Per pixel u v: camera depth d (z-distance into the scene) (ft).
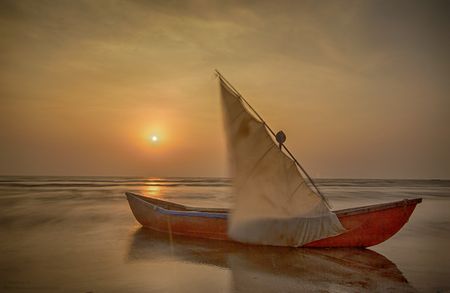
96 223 46.14
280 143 28.89
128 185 203.62
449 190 187.93
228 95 27.91
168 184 242.17
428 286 21.35
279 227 28.73
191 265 25.27
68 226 43.47
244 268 24.50
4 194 106.42
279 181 28.45
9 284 20.80
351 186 242.58
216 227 33.58
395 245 33.63
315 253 28.76
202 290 20.07
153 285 20.90
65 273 23.22
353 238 29.89
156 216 38.42
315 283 21.47
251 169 27.86
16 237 36.11
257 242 28.68
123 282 21.43
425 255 29.27
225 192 140.36
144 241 33.71
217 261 26.35
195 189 167.73
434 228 45.37
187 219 35.45
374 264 26.04
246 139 27.91
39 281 21.45
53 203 76.54
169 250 29.89
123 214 56.70
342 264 25.80
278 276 22.81
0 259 26.91
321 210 28.73
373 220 29.60
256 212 28.07
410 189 196.65
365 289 20.68
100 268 24.49
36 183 204.03
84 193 115.75
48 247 31.30
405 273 23.86
